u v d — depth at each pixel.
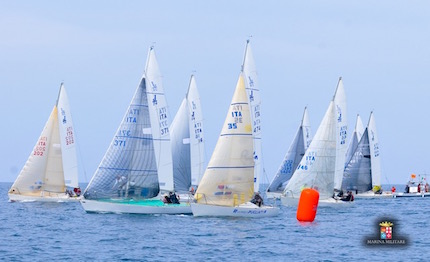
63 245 102.94
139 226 123.94
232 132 132.50
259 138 163.25
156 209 141.00
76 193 186.88
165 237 110.62
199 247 100.94
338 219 144.50
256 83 163.00
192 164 171.50
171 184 159.00
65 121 194.00
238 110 132.62
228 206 133.25
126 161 141.88
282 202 172.50
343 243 107.56
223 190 132.50
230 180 132.38
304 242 107.81
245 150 132.62
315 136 171.00
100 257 92.44
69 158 193.75
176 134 170.25
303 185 170.38
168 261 89.81
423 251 100.06
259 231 119.31
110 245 102.75
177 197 153.12
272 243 106.00
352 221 140.62
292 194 171.25
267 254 95.94
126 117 142.38
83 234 114.88
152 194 143.75
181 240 107.44
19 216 146.75
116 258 91.75
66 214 149.38
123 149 141.88
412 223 142.00
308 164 170.50
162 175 158.50
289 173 199.38
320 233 119.38
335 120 170.62
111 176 141.50
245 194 133.12
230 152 132.38
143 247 100.81
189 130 170.88
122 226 124.25
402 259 93.19
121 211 141.88
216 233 115.31
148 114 143.50
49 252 96.44
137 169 142.50
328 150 170.38
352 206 176.62
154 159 143.62
